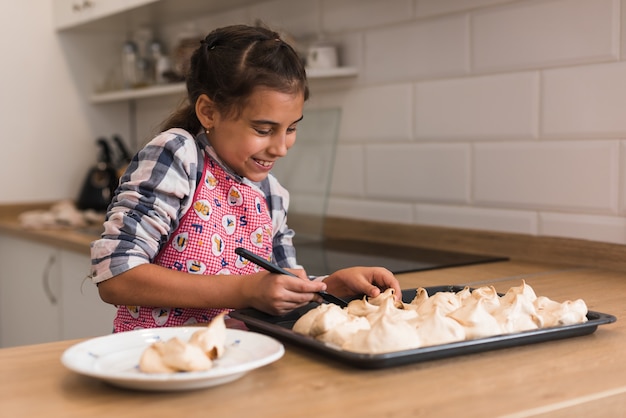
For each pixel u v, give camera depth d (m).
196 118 1.31
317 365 0.85
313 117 2.21
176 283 1.10
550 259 1.66
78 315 2.30
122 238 1.15
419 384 0.78
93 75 2.98
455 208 1.88
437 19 1.87
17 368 0.84
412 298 1.20
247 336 0.88
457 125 1.85
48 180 2.91
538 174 1.68
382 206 2.09
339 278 1.22
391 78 2.02
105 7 2.55
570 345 0.93
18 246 2.65
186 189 1.22
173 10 2.51
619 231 1.54
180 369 0.76
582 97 1.58
